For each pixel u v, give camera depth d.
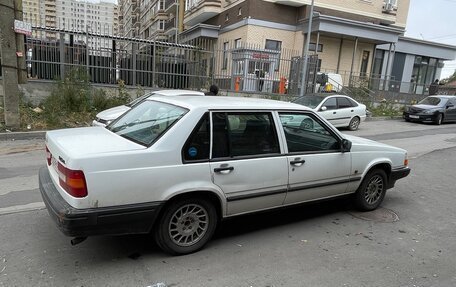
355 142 5.14
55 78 12.76
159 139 3.56
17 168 6.88
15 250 3.73
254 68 18.16
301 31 23.34
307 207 5.46
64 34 13.41
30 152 8.30
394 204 5.83
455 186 7.09
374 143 5.43
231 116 3.97
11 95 9.74
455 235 4.70
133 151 3.40
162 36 41.78
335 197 4.96
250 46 22.69
